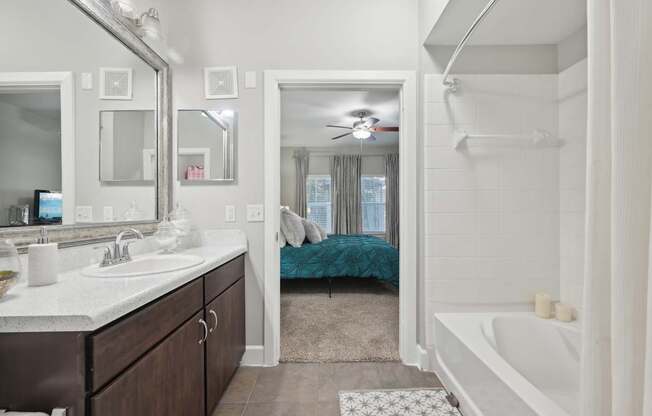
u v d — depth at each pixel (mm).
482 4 1552
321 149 6297
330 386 1753
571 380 1608
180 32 2002
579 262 1783
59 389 704
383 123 4754
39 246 970
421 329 1961
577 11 1607
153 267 1499
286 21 2004
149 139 1798
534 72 1920
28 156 1082
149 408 941
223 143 2002
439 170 1910
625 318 609
